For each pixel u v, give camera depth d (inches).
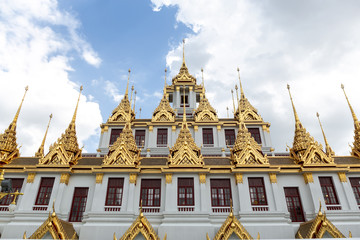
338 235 833.5
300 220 978.7
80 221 981.2
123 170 1026.1
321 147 1104.2
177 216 935.0
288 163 1095.6
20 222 947.3
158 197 1012.5
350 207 960.9
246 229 916.6
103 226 920.9
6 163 1097.4
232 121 1542.8
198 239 894.4
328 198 995.9
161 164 1096.2
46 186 1033.5
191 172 1021.8
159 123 1513.3
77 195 1031.6
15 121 1229.7
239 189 992.9
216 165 1054.4
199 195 986.1
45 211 962.7
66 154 1091.9
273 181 1011.3
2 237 914.7
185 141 1120.8
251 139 1139.9
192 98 1958.7
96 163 1128.8
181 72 2101.4
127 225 924.0
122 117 1585.9
